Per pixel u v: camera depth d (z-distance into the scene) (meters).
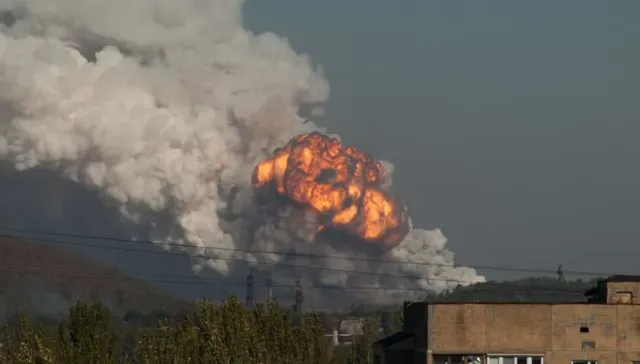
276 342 177.00
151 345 168.12
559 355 165.50
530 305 166.75
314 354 181.00
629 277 189.00
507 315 166.50
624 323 166.25
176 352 166.75
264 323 178.50
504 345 165.50
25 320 159.00
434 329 166.00
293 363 176.75
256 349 171.38
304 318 186.38
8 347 156.50
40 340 156.00
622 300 185.75
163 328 170.38
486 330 165.88
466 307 166.50
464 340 165.75
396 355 175.88
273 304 181.62
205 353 167.75
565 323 166.50
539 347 165.75
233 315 172.50
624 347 165.88
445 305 166.75
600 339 166.00
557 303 166.88
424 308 169.00
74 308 178.38
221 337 169.38
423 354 167.75
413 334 175.88
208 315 171.38
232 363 168.00
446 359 165.88
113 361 178.38
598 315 166.50
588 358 165.75
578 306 166.75
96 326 177.12
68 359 169.75
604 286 188.75
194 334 169.00
